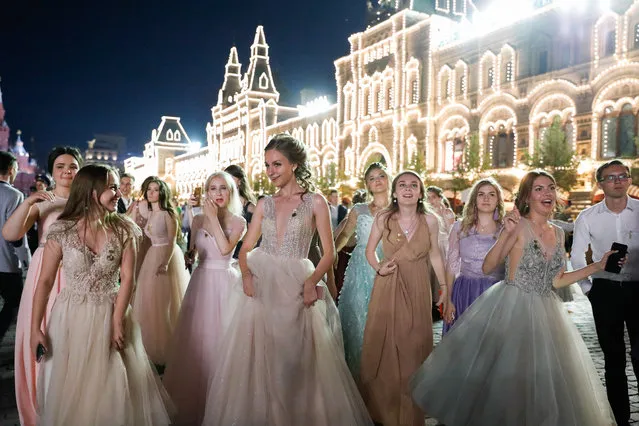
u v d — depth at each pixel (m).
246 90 68.12
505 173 30.62
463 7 42.38
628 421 4.32
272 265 3.90
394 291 4.45
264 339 3.79
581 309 9.71
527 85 30.08
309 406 3.72
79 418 3.25
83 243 3.41
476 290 4.96
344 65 45.62
